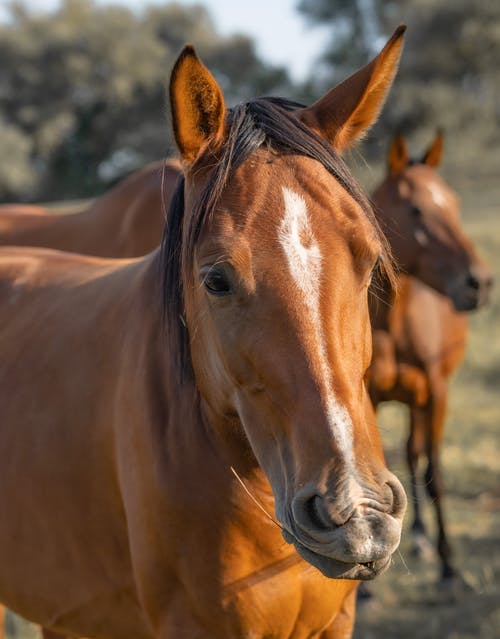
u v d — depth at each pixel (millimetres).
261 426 3184
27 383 4516
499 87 59031
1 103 67062
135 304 4180
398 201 8914
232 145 3273
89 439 4102
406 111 56594
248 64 70500
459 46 57844
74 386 4273
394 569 8555
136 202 8305
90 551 4125
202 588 3625
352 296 3102
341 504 2709
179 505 3629
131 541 3832
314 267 3049
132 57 65625
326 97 3639
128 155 69125
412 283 8922
